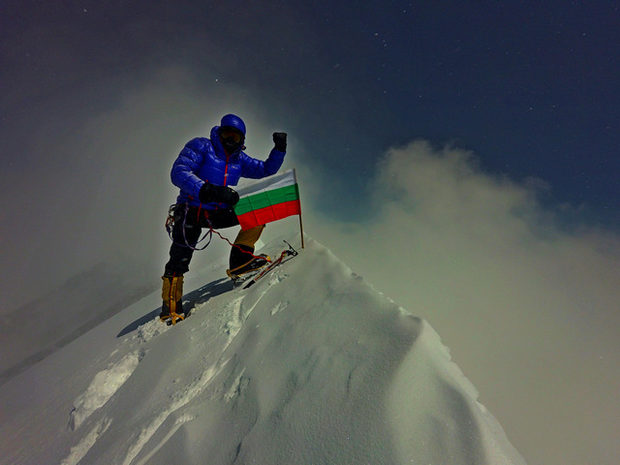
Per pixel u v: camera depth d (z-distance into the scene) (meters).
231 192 2.44
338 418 1.03
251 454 1.05
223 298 2.74
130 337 2.91
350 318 1.52
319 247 2.64
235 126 2.67
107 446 1.48
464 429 0.88
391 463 0.84
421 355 1.15
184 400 1.54
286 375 1.33
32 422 2.29
